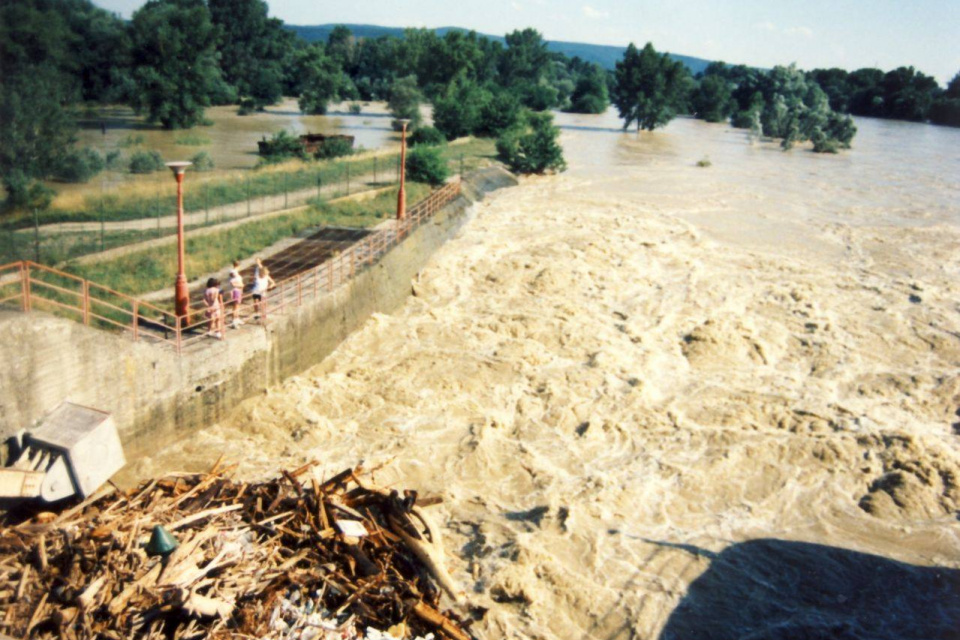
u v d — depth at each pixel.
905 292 39.12
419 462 22.05
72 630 12.63
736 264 43.12
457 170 60.84
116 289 27.45
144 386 20.47
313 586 15.08
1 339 16.64
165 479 17.38
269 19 122.81
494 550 18.41
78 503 17.25
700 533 19.83
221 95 113.44
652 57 113.94
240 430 23.09
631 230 48.72
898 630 16.91
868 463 23.06
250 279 29.80
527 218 50.94
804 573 18.58
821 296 38.00
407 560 16.50
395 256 34.91
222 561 14.52
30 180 38.94
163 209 40.72
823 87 176.62
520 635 16.12
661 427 24.78
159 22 77.31
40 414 17.69
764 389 27.81
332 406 24.81
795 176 77.19
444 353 29.19
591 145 96.44
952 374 29.77
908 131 142.25
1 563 13.69
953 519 20.86
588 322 32.81
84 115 58.03
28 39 42.09
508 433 24.19
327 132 90.88
